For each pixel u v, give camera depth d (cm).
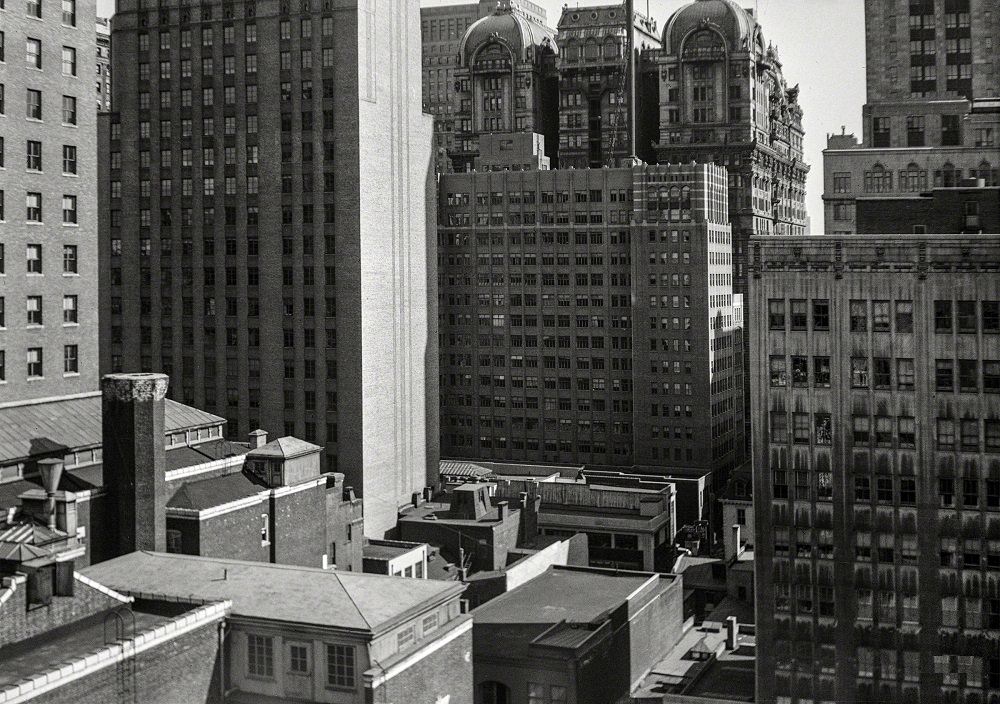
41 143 10700
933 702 10375
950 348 10162
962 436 10175
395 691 7412
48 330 10819
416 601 7838
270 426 18138
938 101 13700
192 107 18400
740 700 10844
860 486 10481
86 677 6384
